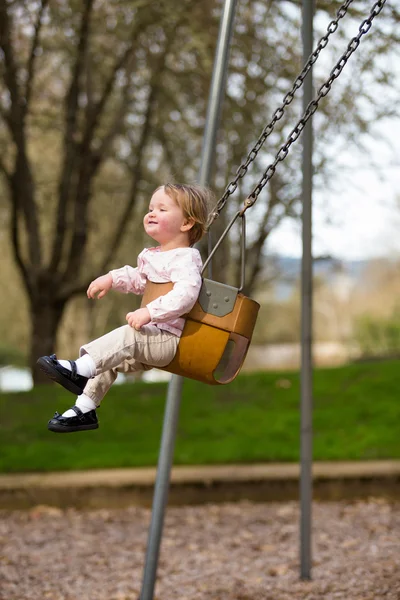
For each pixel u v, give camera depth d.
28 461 11.90
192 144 21.95
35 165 24.98
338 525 9.85
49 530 9.95
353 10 12.56
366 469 11.12
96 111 19.77
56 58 20.27
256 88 18.00
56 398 15.50
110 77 19.02
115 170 26.31
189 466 11.71
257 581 7.63
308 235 7.61
